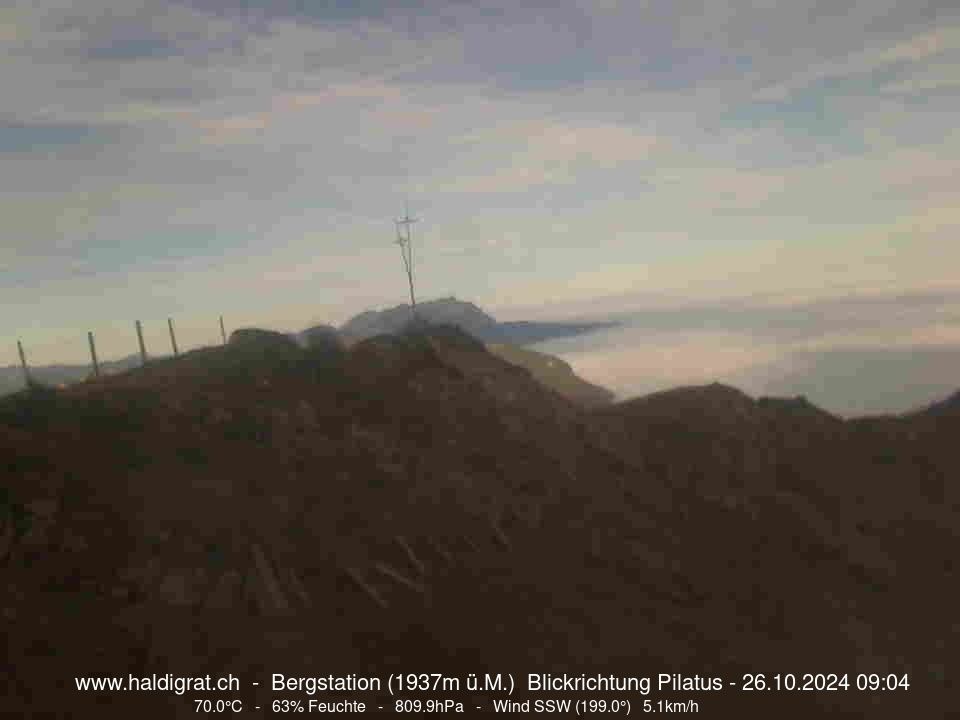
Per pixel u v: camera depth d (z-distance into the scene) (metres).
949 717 13.45
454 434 19.06
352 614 12.77
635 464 20.94
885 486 23.66
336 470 16.05
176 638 11.25
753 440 23.81
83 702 9.88
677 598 15.94
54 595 11.54
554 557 16.03
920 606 17.67
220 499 14.09
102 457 14.38
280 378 18.97
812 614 16.34
